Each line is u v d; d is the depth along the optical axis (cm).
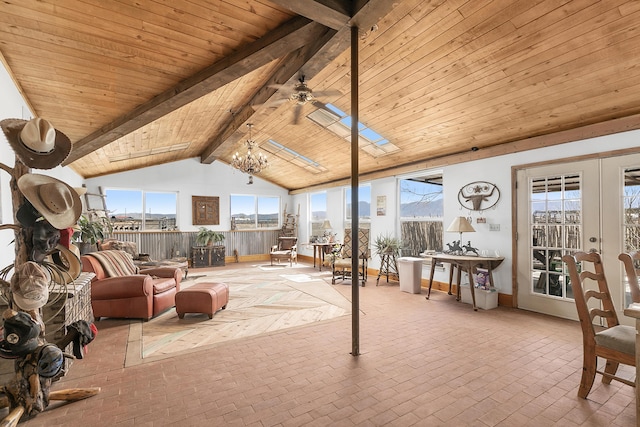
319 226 953
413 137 524
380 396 222
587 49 284
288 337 338
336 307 460
